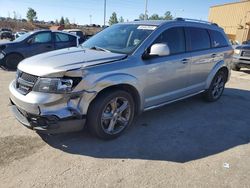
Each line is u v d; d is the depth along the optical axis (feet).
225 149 12.85
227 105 19.93
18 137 12.91
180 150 12.51
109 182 9.87
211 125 15.76
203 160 11.71
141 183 9.90
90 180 9.93
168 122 15.81
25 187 9.41
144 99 14.28
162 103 15.62
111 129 12.98
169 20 16.17
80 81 11.34
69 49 14.82
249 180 10.42
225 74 21.01
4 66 32.58
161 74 14.73
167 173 10.60
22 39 33.19
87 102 11.68
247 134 14.75
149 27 15.11
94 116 12.12
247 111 18.74
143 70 13.64
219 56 19.44
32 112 11.14
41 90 11.14
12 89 12.62
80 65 11.68
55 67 11.35
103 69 12.07
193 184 10.00
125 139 13.30
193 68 17.10
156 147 12.66
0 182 9.62
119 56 13.08
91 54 13.23
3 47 31.65
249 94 23.77
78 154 11.68
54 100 11.03
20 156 11.30
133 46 13.99
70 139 12.94
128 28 15.79
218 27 20.21
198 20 18.56
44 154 11.55
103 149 12.20
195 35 17.43
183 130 14.80
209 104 19.89
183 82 16.66
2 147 11.91
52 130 11.28
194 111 18.08
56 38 35.09
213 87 19.99
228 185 10.05
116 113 12.98
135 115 14.40
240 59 36.27
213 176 10.56
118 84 12.62
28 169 10.45
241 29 118.52
